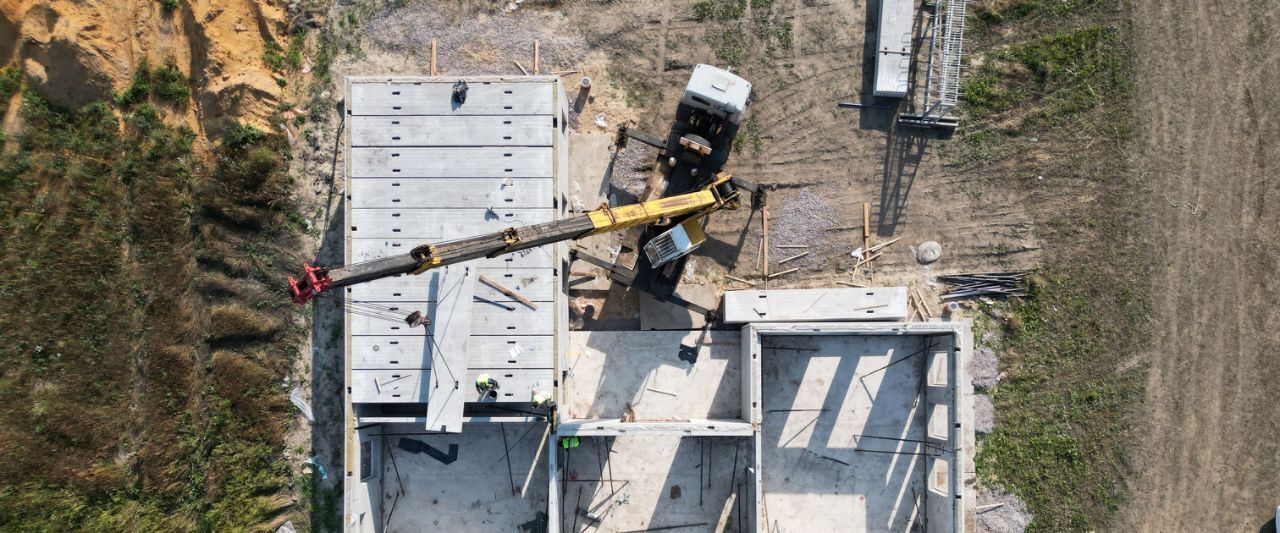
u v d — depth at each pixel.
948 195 21.70
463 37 21.89
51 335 20.48
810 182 21.73
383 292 18.77
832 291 20.72
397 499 21.06
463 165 19.00
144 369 20.83
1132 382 21.39
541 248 18.91
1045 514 21.36
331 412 21.44
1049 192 21.61
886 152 21.73
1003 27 21.81
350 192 18.94
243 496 21.00
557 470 19.91
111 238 20.83
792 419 21.28
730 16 21.89
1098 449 21.39
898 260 21.69
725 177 19.91
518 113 19.06
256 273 21.41
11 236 20.42
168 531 20.56
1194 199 21.39
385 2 21.88
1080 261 21.50
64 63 20.27
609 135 21.86
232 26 20.95
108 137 20.91
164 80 20.92
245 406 21.12
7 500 19.77
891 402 21.25
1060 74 21.67
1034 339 21.48
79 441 20.31
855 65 21.81
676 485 21.14
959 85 21.72
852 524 21.09
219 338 21.17
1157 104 21.52
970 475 21.38
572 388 21.28
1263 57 21.33
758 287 21.64
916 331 19.25
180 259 21.00
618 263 21.42
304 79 21.80
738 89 20.39
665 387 21.30
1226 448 21.20
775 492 21.17
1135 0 21.58
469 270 18.44
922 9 21.88
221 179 20.97
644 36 21.83
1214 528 21.19
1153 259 21.42
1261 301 21.22
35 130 20.50
